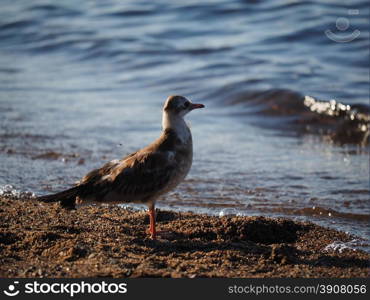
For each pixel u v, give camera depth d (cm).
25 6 3709
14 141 1616
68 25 3225
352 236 1022
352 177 1365
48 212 1080
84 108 1969
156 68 2456
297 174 1388
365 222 1114
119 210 1126
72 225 1004
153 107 1977
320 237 1010
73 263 835
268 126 1834
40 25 3291
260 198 1234
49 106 1995
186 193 1266
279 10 3006
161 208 1179
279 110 1939
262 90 2053
